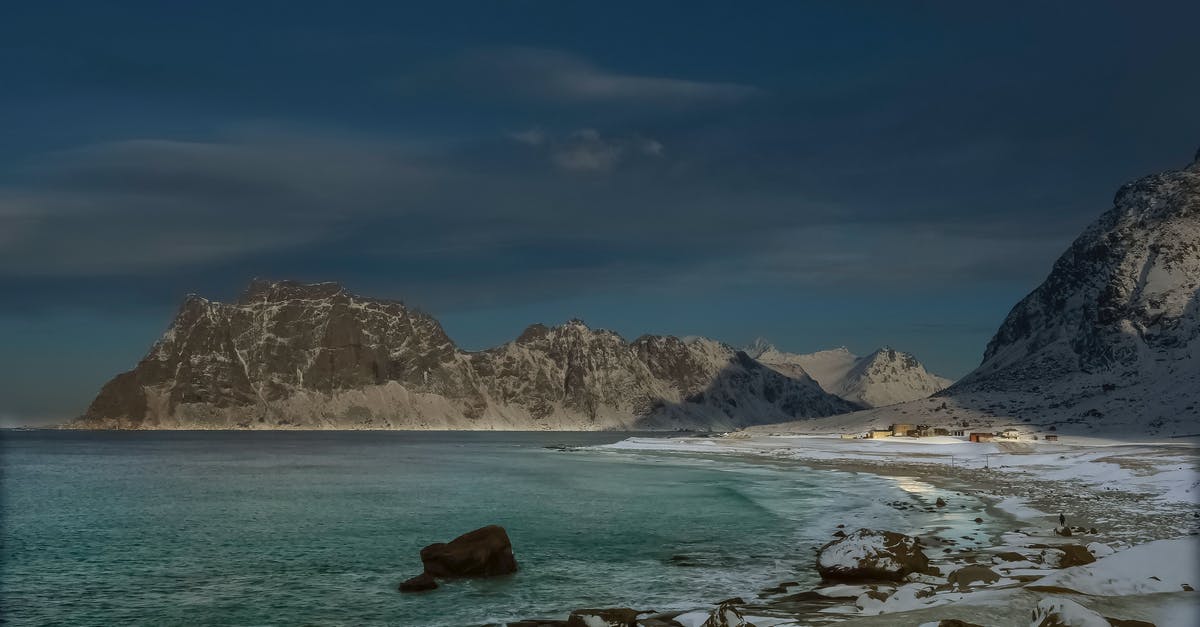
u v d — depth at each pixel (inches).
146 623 1031.0
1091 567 918.4
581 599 1098.7
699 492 2815.0
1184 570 880.9
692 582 1198.9
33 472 4699.8
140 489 3284.9
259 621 1031.0
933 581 1059.9
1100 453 3986.2
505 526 1879.9
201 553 1567.4
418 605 1088.2
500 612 1037.8
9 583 1288.1
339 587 1225.4
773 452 6525.6
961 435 7086.6
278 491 3117.6
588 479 3639.3
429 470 4722.0
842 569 1138.0
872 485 2982.3
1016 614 780.0
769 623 841.5
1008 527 1648.6
